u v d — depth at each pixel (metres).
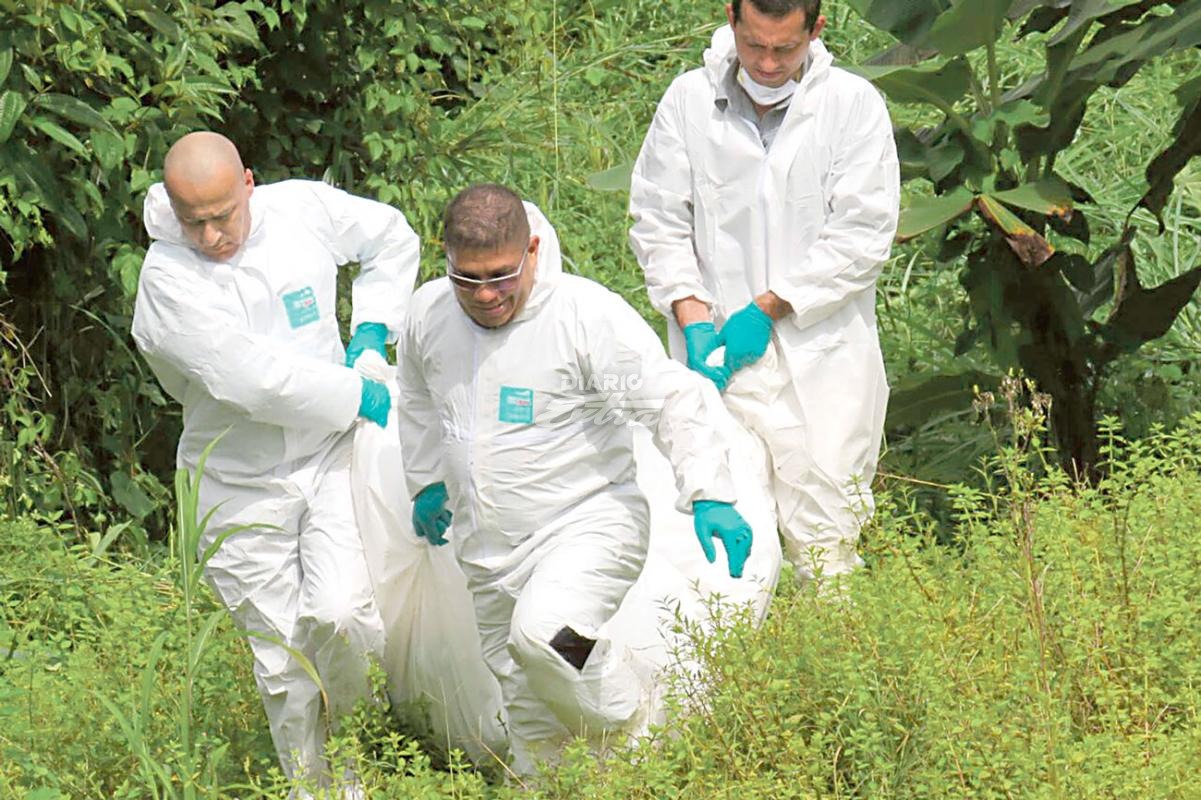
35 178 12.63
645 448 9.85
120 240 13.93
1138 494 10.45
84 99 13.26
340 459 9.33
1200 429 13.38
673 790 7.66
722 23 21.47
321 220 9.49
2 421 13.60
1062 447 14.12
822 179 10.27
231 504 9.16
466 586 9.12
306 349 9.18
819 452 10.41
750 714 8.22
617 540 8.45
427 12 15.71
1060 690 8.44
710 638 8.58
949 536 13.39
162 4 13.34
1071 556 9.43
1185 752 7.70
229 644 10.66
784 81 10.10
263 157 15.45
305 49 15.23
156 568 13.46
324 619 8.95
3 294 13.85
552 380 8.27
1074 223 14.00
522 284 8.12
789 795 7.57
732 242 10.47
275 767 9.18
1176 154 13.73
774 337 10.36
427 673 9.51
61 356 14.11
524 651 8.11
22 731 9.46
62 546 12.67
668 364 8.38
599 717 8.41
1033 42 19.19
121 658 10.50
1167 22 12.67
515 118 18.19
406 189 15.60
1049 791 7.39
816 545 10.62
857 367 10.48
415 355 8.61
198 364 8.82
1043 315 13.75
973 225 14.26
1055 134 13.27
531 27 17.98
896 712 8.28
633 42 21.22
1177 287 13.62
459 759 8.73
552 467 8.38
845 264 10.16
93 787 9.20
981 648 8.75
